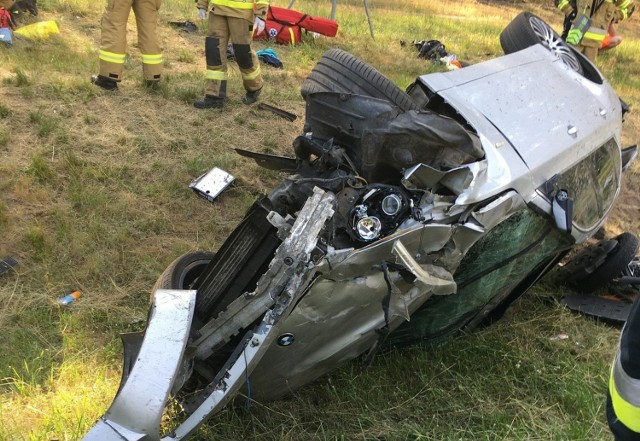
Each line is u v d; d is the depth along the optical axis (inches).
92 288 149.9
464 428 120.6
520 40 162.2
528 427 120.6
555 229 130.8
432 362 134.6
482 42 507.2
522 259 131.7
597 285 174.9
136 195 187.6
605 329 162.2
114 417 84.4
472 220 108.2
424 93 127.5
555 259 156.9
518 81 137.6
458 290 125.7
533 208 121.1
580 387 132.0
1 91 229.1
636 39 754.8
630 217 238.5
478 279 126.2
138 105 239.9
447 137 106.8
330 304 99.7
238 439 111.8
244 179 204.8
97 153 202.8
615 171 155.2
